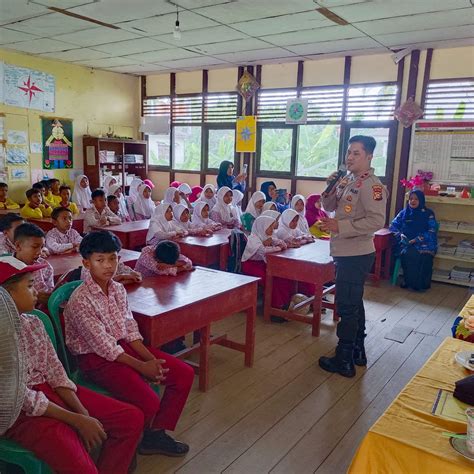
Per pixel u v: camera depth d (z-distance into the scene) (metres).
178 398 2.02
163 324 2.16
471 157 5.17
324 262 3.50
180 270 2.91
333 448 2.17
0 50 6.35
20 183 6.86
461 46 5.32
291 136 6.74
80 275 2.41
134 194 6.30
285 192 6.08
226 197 5.63
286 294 3.95
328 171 6.52
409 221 5.22
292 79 6.63
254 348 3.26
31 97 6.81
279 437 2.24
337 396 2.66
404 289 5.09
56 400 1.60
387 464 1.23
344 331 2.92
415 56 5.59
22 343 1.29
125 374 1.87
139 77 8.27
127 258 3.28
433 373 1.65
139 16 4.63
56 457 1.42
